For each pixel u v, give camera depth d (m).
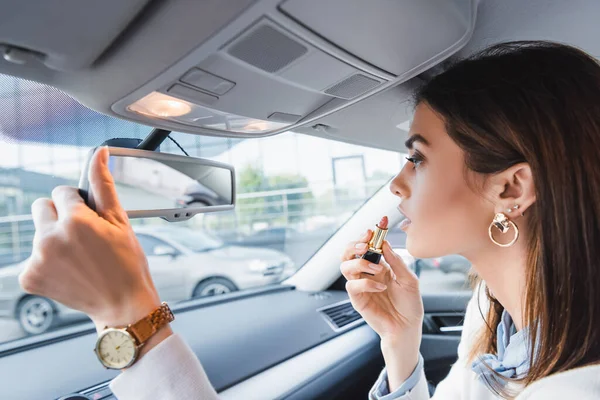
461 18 0.72
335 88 0.89
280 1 0.54
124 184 0.86
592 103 0.70
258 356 1.75
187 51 0.64
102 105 0.85
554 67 0.74
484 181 0.79
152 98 0.84
